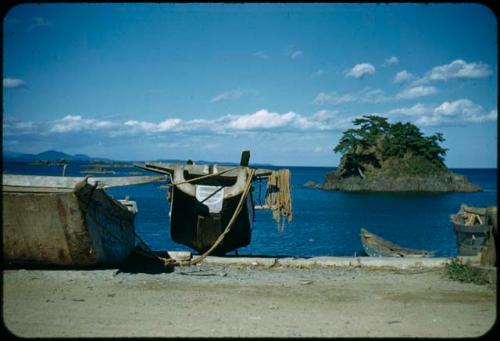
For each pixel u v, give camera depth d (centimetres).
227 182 1433
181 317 756
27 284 949
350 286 1016
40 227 1009
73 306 805
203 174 1339
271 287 1000
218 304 850
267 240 3353
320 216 5488
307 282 1052
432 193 10906
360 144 12175
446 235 3988
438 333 676
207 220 1282
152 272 1138
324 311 810
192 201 1359
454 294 945
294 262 1251
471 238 2108
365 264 1237
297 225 4441
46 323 700
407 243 3569
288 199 1309
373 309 827
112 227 1159
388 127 12369
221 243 1383
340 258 1288
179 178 1304
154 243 2998
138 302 848
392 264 1231
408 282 1058
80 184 976
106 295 891
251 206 1472
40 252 1043
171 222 1326
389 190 11425
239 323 724
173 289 962
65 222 1007
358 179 11812
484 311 816
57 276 1023
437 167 12100
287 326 710
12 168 11375
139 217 4572
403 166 11988
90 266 1105
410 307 842
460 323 736
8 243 1021
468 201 8488
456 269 1112
